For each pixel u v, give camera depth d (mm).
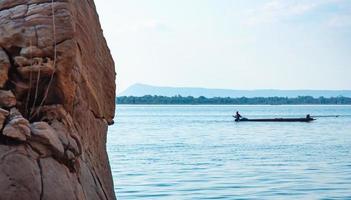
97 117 14461
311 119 130000
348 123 129625
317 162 48500
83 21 13812
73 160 11805
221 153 57781
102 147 14648
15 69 12312
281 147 66375
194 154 56562
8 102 11852
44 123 11516
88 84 13891
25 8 12570
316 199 28172
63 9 12539
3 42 12250
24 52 12227
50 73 12305
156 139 79688
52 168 11008
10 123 10914
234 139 80062
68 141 11945
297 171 41281
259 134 91375
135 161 49219
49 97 12484
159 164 46531
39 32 12312
